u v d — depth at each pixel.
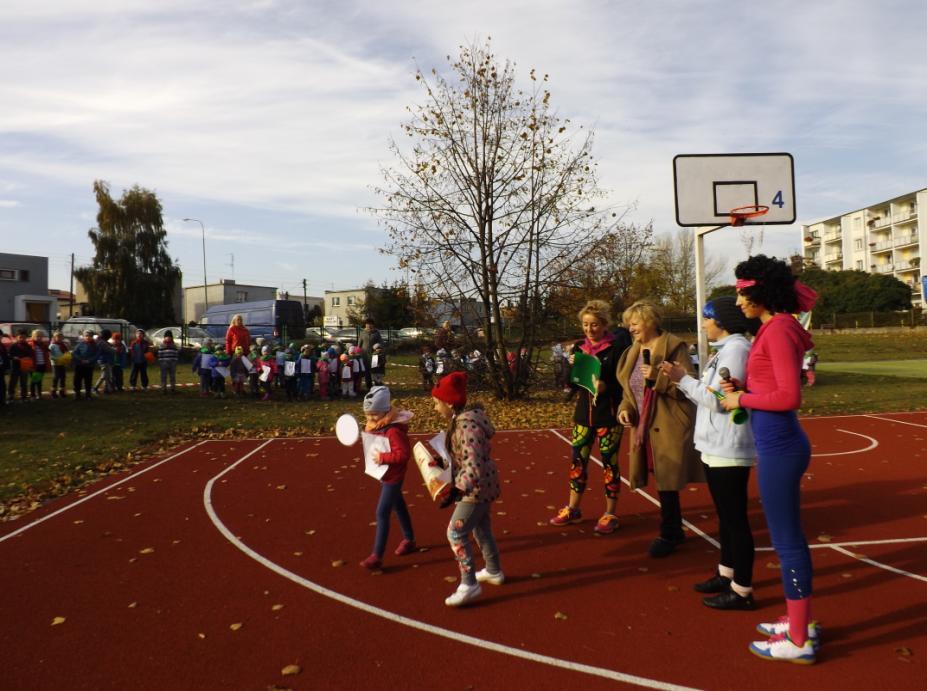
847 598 4.15
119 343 17.94
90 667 3.46
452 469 4.25
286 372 17.06
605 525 5.61
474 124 14.83
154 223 49.12
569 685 3.19
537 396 17.08
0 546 5.52
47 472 8.27
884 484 7.20
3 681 3.33
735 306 3.86
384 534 4.86
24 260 48.34
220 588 4.54
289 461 9.14
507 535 5.66
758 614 3.94
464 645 3.64
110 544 5.54
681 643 3.60
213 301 71.06
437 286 15.37
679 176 10.68
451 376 4.29
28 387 18.28
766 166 10.68
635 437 5.14
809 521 5.89
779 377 3.16
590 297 15.11
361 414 14.39
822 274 59.53
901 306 53.94
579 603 4.18
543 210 14.89
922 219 64.19
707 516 6.07
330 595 4.39
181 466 8.84
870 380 21.03
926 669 3.25
